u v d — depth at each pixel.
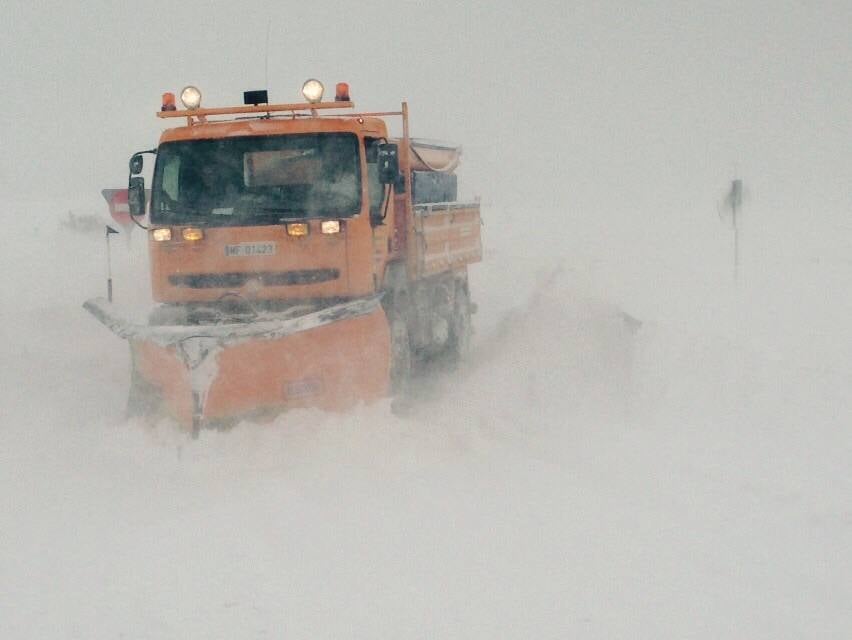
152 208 15.00
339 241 14.41
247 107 15.27
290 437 13.16
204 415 13.12
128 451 13.23
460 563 9.51
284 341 13.41
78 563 9.75
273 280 14.53
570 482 11.96
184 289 14.74
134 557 9.88
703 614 8.33
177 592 9.00
